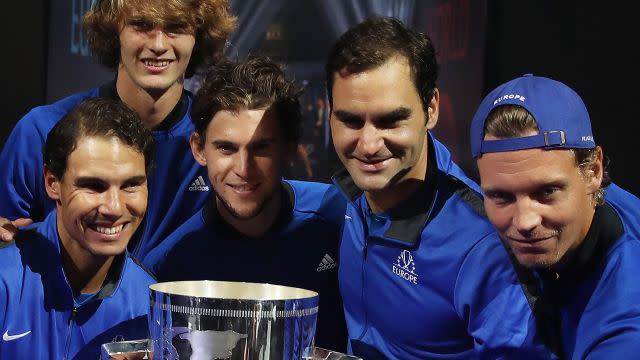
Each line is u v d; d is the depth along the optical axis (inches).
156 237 71.7
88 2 120.1
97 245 51.2
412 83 50.6
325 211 64.2
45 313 53.4
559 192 44.2
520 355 49.7
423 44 51.9
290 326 44.5
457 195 55.3
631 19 118.9
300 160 113.3
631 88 119.3
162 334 44.4
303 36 122.5
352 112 50.3
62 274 53.6
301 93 60.5
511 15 121.1
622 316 43.8
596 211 47.3
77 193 50.5
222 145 57.4
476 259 52.6
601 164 46.2
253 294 49.3
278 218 63.0
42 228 54.7
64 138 50.6
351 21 122.3
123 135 51.0
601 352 43.7
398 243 55.2
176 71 69.6
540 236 44.6
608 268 45.6
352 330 59.2
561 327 48.1
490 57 121.2
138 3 66.8
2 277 52.3
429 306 54.9
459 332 55.2
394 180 52.3
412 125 51.0
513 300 50.5
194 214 69.8
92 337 54.4
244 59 60.2
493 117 45.3
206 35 74.5
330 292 64.2
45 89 121.1
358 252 58.1
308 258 63.5
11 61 121.1
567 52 120.6
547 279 48.8
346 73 50.3
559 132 43.8
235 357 43.6
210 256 62.7
